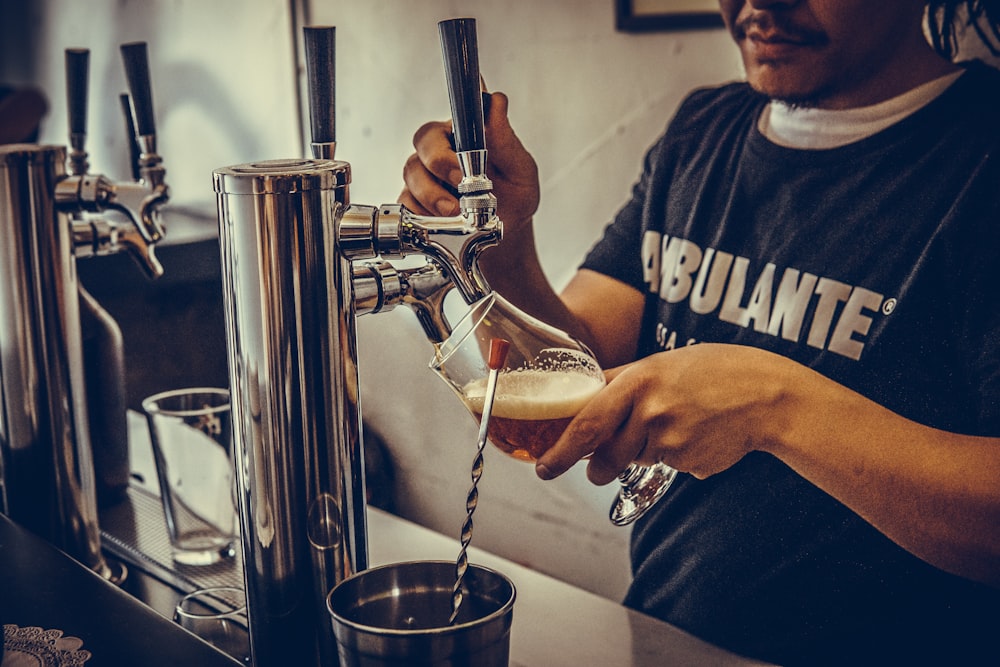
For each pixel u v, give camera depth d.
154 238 0.91
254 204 0.59
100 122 2.53
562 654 0.75
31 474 0.92
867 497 0.81
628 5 1.38
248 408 0.62
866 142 1.06
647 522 1.25
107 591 0.74
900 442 0.80
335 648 0.66
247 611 0.67
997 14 1.04
